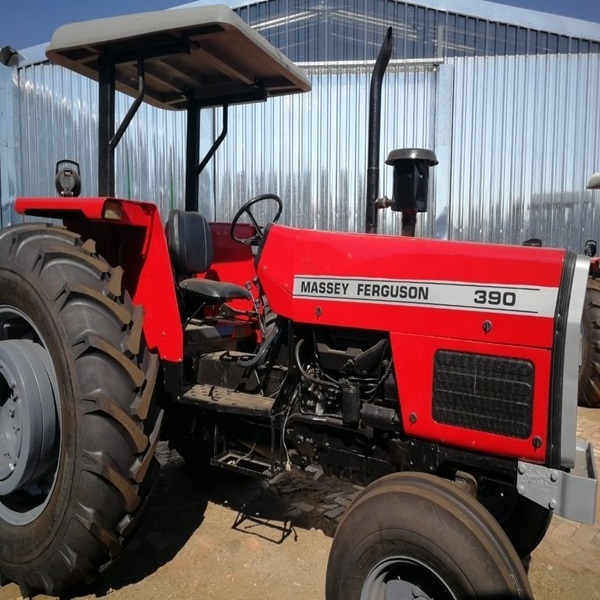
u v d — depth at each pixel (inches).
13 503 99.0
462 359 77.6
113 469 84.3
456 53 319.9
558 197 307.7
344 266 88.6
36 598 92.8
